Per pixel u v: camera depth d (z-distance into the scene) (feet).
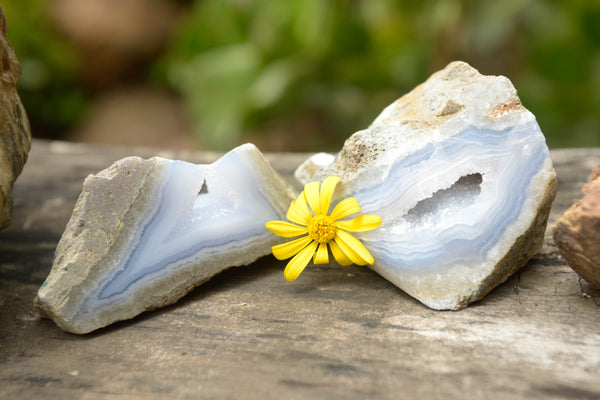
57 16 2.32
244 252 1.00
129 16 2.46
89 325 0.94
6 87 0.99
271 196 1.01
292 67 1.75
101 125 2.43
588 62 1.45
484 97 0.98
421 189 0.97
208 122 1.86
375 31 1.74
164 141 2.35
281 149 1.96
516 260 0.97
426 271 0.95
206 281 0.99
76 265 0.94
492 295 0.96
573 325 0.92
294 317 0.95
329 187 0.98
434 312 0.94
